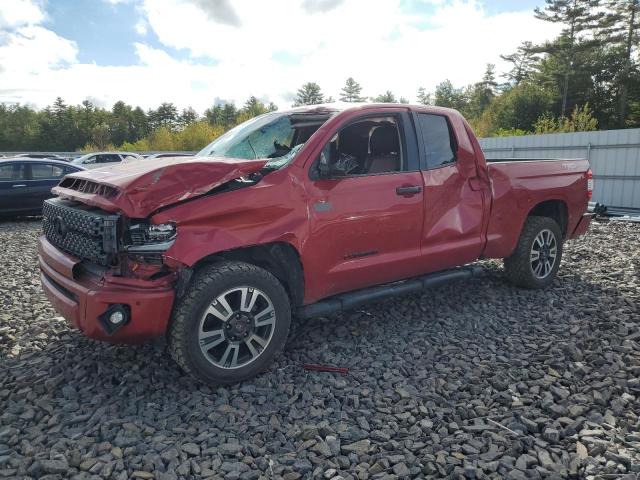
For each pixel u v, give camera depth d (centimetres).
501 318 479
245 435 291
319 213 378
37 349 403
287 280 383
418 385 351
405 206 425
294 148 398
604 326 445
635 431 294
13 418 305
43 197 1206
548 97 5572
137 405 324
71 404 319
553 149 1532
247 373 352
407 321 471
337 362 387
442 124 473
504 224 510
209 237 328
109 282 317
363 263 409
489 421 303
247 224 345
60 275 355
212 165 339
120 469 260
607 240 840
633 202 1343
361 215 400
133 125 10475
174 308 331
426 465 262
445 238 462
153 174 321
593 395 331
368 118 421
